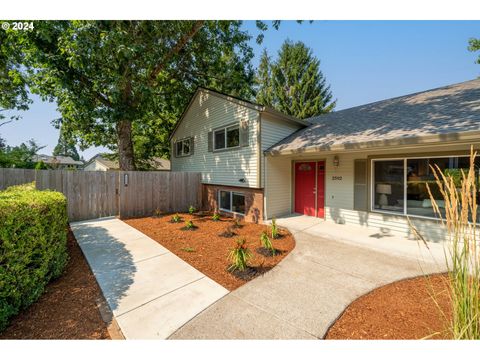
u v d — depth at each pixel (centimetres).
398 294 325
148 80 1012
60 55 759
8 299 260
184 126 1257
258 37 1066
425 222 572
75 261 443
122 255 475
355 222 718
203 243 555
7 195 341
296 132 913
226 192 970
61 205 382
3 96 1215
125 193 869
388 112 748
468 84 771
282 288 343
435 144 459
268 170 813
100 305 298
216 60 1223
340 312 284
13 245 263
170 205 994
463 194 200
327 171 798
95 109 920
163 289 340
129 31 847
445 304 295
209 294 326
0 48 883
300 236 614
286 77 2534
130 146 1092
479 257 201
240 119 859
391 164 641
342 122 835
